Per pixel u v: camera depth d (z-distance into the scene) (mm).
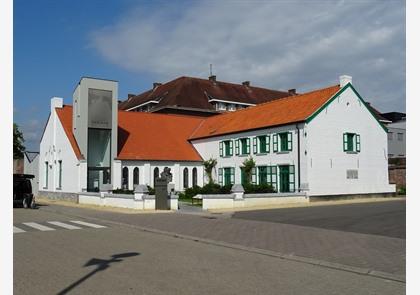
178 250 11867
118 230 16578
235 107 61625
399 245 12133
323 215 20562
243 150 36656
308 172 30672
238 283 7980
